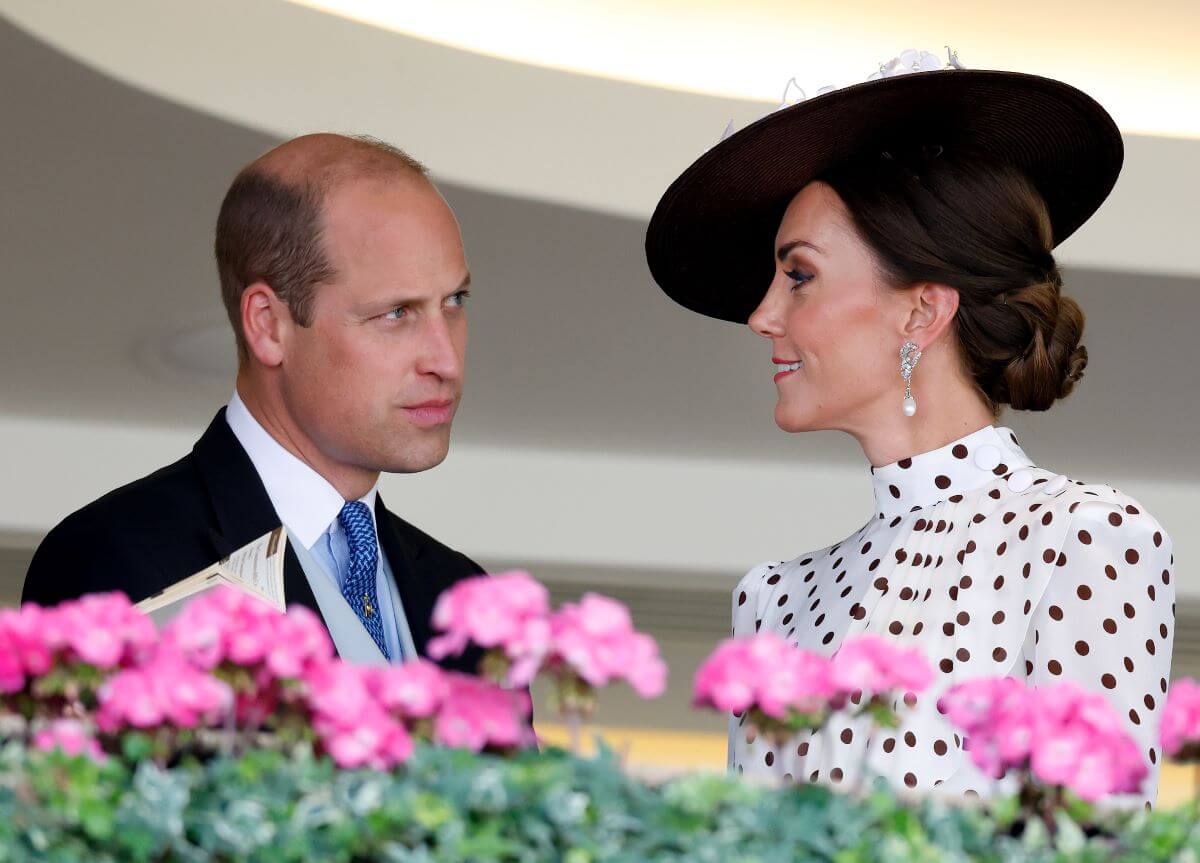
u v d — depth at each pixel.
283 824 3.62
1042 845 4.03
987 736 4.45
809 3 19.50
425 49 19.08
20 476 29.08
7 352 25.52
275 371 7.62
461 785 3.78
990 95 7.87
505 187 19.33
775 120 7.95
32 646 4.14
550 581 31.86
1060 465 30.17
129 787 3.81
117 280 22.02
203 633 4.09
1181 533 30.67
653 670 4.04
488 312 23.58
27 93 16.73
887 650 4.39
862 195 7.81
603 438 30.19
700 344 24.56
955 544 7.56
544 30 19.94
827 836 3.85
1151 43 19.97
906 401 7.75
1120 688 6.88
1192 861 3.94
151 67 16.80
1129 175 21.27
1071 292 22.20
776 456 31.00
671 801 3.89
